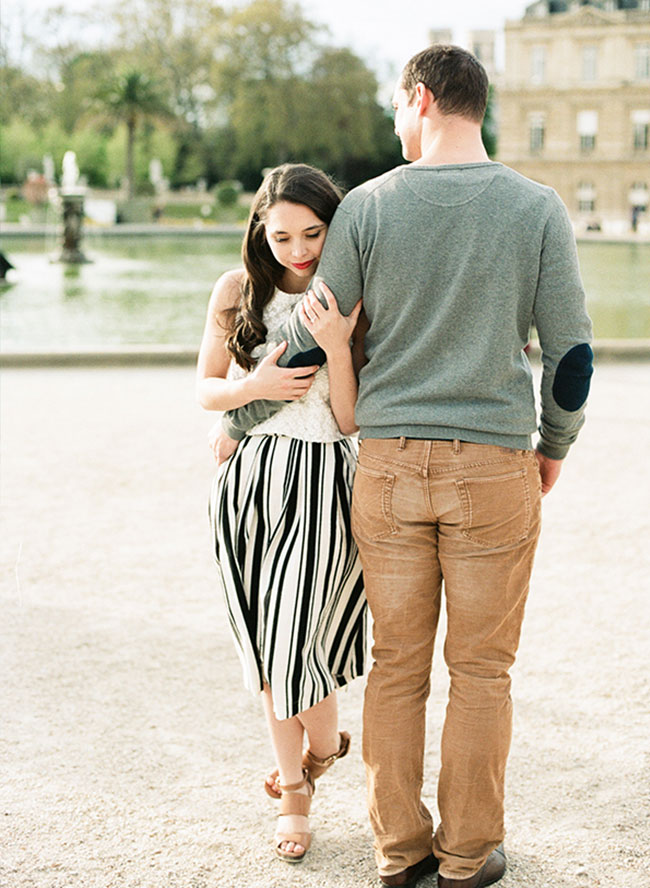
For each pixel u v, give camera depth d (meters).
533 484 2.13
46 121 59.84
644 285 18.69
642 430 6.65
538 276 2.03
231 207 47.78
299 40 57.56
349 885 2.23
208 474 5.53
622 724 2.93
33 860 2.27
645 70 57.94
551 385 2.11
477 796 2.17
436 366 2.08
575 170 59.31
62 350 8.78
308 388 2.27
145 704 3.04
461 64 2.07
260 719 2.97
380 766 2.21
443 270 2.03
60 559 4.24
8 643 3.43
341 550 2.31
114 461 5.76
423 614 2.19
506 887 2.21
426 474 2.07
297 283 2.30
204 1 59.59
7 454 5.88
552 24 58.12
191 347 9.01
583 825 2.44
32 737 2.82
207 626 3.61
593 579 4.09
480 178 2.02
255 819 2.47
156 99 49.03
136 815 2.46
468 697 2.15
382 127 60.84
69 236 21.64
